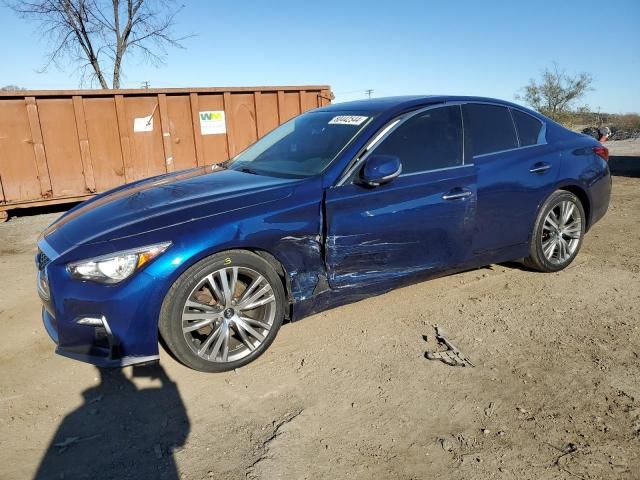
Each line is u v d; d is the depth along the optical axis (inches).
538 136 174.7
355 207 132.4
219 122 356.5
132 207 129.1
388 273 141.4
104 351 113.1
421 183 141.9
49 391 119.5
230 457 96.8
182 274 114.6
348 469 92.8
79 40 607.2
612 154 603.5
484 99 166.1
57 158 316.8
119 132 329.4
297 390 117.1
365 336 141.4
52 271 111.1
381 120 143.9
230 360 123.8
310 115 174.1
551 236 178.4
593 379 118.2
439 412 108.1
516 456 94.8
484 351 132.3
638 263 194.2
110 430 105.6
